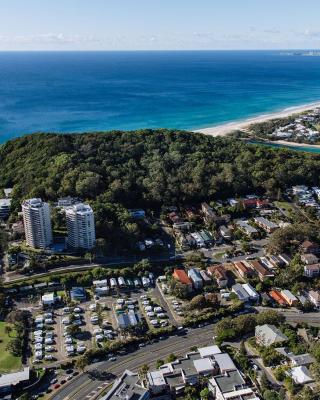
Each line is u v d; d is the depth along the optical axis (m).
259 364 146.88
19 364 151.50
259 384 137.12
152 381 136.00
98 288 193.88
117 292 192.88
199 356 147.50
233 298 187.38
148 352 156.88
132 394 127.00
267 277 199.62
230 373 137.62
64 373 147.38
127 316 173.88
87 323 173.25
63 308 183.25
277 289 194.00
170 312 180.12
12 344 156.75
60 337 165.50
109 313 179.50
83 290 194.75
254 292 188.00
